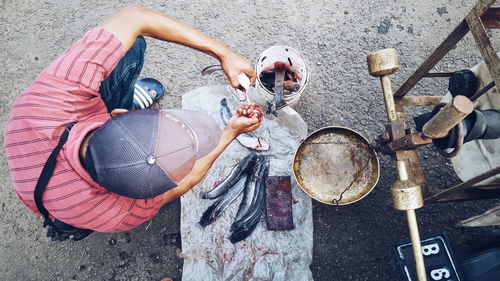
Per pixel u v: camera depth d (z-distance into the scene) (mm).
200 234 2150
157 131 1121
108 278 2342
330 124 2465
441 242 1875
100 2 2695
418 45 2559
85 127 1222
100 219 1292
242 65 1599
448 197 1919
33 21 2691
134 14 1399
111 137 1096
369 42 2568
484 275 1819
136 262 2348
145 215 1412
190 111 1289
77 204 1233
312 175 1964
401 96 2070
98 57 1281
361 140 1921
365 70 2527
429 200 1921
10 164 1295
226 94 2309
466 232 2287
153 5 2660
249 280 2086
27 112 1237
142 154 1092
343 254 2299
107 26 1336
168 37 1505
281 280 2084
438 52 1617
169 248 2346
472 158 1883
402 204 1472
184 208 2186
